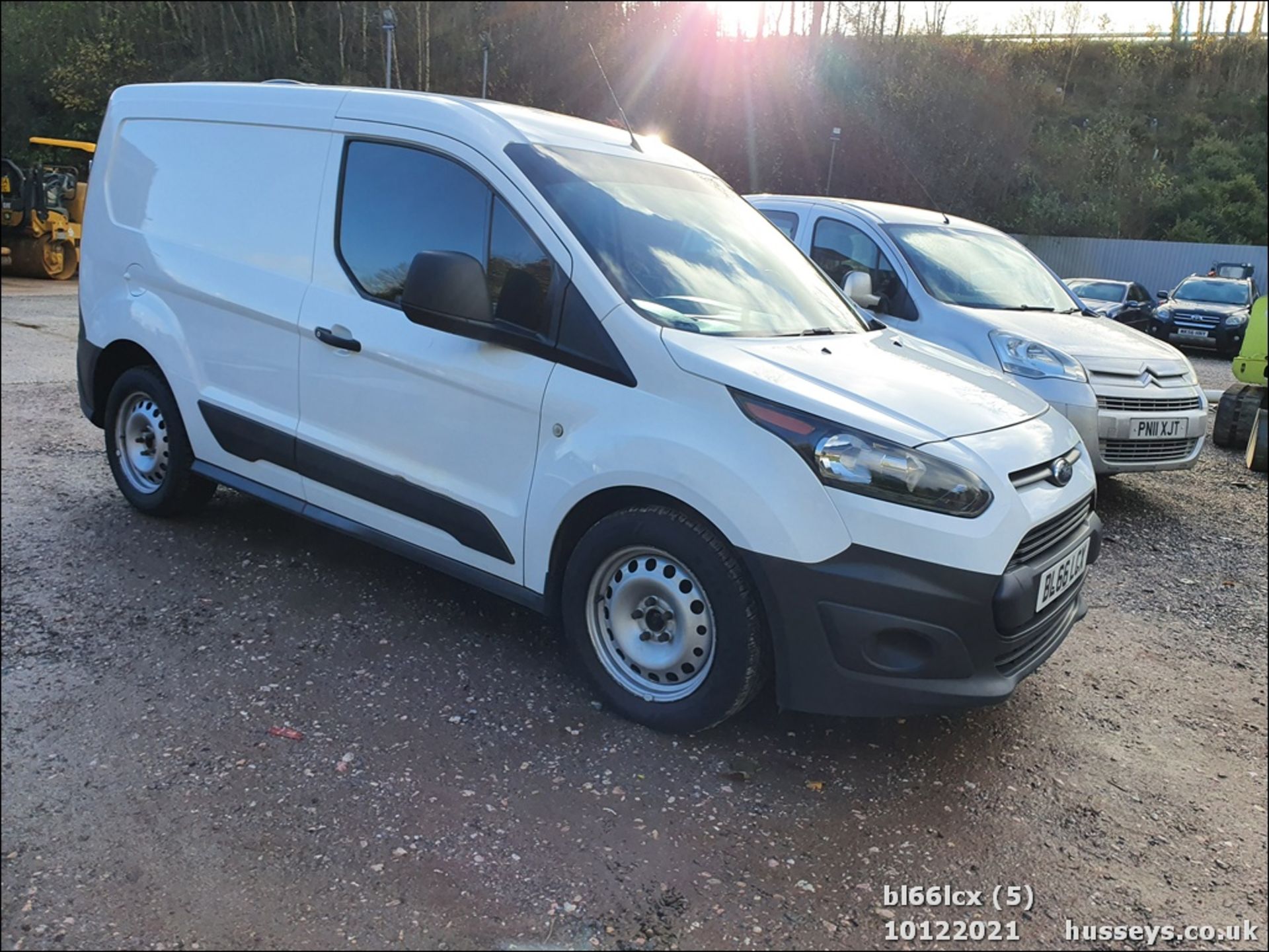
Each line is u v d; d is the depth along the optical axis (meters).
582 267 3.17
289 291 3.94
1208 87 50.03
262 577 4.23
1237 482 7.50
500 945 2.21
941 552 2.73
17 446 6.21
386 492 3.67
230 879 2.37
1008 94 34.38
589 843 2.59
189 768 2.81
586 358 3.13
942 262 6.59
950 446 2.87
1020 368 5.80
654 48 33.41
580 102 34.84
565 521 3.21
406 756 2.93
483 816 2.67
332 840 2.53
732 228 4.00
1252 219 37.16
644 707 3.14
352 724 3.09
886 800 2.91
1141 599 4.85
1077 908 2.51
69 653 3.44
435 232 3.56
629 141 4.07
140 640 3.57
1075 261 34.12
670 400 2.97
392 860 2.47
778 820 2.76
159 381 4.57
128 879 2.35
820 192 32.97
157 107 4.65
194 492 4.71
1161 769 3.22
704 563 2.92
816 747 3.17
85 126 37.62
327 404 3.83
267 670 3.41
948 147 33.19
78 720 3.02
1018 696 3.69
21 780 2.71
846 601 2.77
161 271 4.43
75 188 20.44
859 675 2.81
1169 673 3.99
